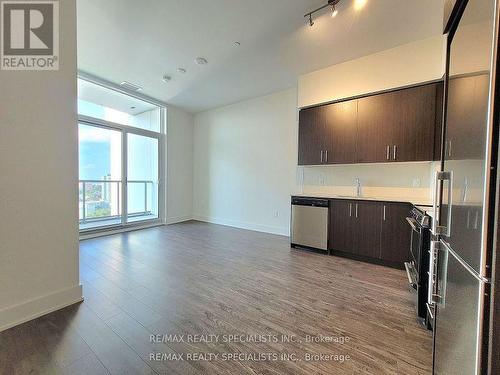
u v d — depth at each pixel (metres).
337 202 3.36
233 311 1.92
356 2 2.20
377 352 1.47
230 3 2.25
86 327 1.68
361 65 3.24
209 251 3.52
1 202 1.65
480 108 0.75
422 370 1.33
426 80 2.78
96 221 4.73
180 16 2.45
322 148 3.67
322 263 3.06
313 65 3.49
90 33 2.75
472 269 0.77
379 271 2.80
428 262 1.79
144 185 5.43
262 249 3.66
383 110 3.13
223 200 5.61
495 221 0.67
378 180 3.56
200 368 1.33
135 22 2.54
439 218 1.22
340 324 1.76
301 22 2.52
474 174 0.78
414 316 1.87
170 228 5.15
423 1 2.18
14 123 1.70
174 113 5.66
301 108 3.88
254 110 5.02
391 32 2.66
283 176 4.63
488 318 0.68
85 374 1.27
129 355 1.42
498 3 0.66
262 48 3.03
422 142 2.87
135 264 2.95
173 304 2.01
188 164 6.07
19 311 1.71
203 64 3.48
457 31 1.06
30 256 1.77
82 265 2.90
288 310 1.94
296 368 1.34
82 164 4.45
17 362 1.34
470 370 0.76
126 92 4.45
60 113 1.94
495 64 0.67
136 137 5.15
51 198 1.88
